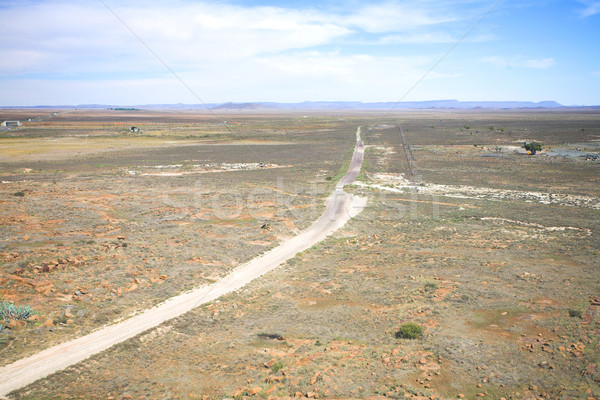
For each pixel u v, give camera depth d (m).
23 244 35.59
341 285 29.36
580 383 15.86
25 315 22.53
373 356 18.92
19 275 28.38
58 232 39.59
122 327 22.58
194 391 16.50
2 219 43.62
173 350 20.38
